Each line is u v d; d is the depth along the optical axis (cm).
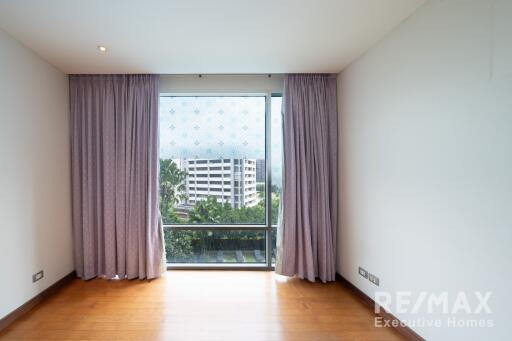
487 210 138
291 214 296
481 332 142
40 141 249
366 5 178
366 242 248
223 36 217
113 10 180
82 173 297
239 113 331
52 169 266
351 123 275
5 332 201
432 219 173
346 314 230
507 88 129
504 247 131
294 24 201
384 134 221
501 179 132
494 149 135
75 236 295
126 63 267
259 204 333
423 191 180
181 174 329
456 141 155
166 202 329
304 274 298
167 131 327
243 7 179
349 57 260
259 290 275
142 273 295
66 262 286
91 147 294
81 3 172
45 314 227
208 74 316
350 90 276
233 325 213
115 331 204
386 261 219
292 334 202
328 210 296
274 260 331
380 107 227
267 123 324
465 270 150
